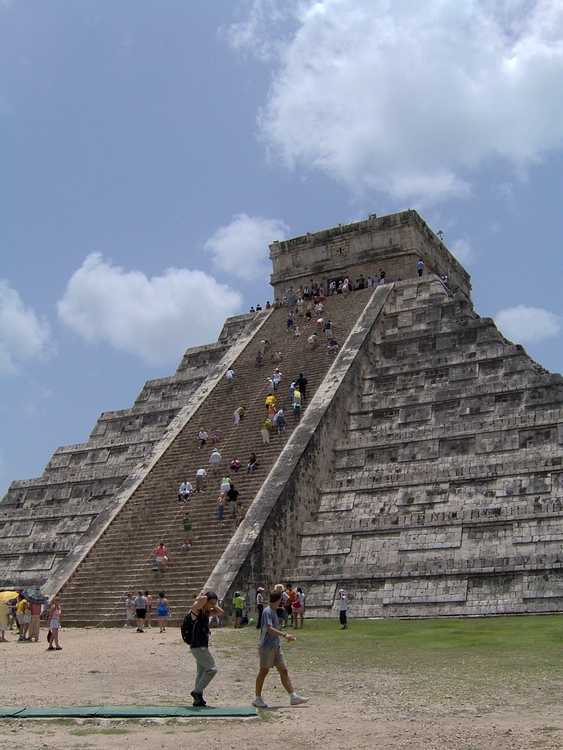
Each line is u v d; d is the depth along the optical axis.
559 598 25.20
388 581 28.25
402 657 18.36
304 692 14.43
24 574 41.62
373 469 34.22
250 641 22.41
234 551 28.70
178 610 27.53
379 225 50.59
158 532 32.56
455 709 12.39
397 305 44.12
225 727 11.34
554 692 13.48
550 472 29.22
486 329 38.47
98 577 31.31
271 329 47.88
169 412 47.31
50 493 46.06
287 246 53.88
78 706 13.02
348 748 10.05
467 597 26.64
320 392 37.44
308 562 31.03
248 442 36.16
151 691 14.77
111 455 47.00
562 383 33.03
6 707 12.84
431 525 29.61
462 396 35.12
